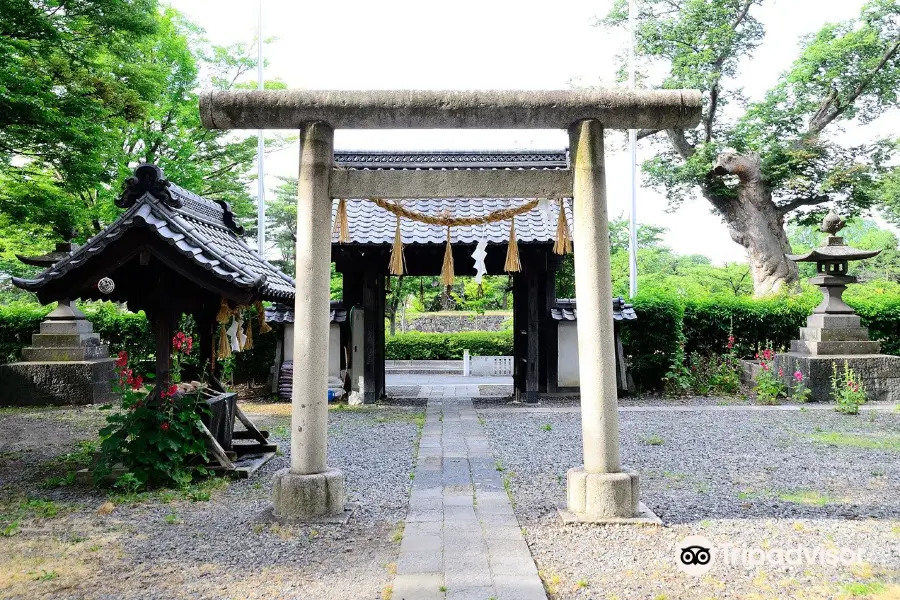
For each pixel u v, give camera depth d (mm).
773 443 9266
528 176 5871
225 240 7930
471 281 27125
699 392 15055
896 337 16375
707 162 24750
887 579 4301
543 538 5090
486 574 4320
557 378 14906
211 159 21531
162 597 4059
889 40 23891
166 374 6918
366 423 11297
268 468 7707
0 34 10789
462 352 27391
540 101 5625
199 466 7000
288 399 14461
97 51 13484
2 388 13406
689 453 8586
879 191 25234
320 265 5684
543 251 13859
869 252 13805
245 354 16062
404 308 33250
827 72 24016
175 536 5199
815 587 4168
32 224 14812
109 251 6520
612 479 5508
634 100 5652
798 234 52938
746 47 25641
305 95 5605
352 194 5789
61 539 5156
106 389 14258
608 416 5637
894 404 13398
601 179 5715
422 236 13227
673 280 30297
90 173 12258
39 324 15680
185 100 19234
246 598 4035
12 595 4102
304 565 4566
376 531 5320
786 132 25719
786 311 16453
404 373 24672
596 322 5629
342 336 14805
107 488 6754
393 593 4012
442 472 7465
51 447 9102
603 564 4551
